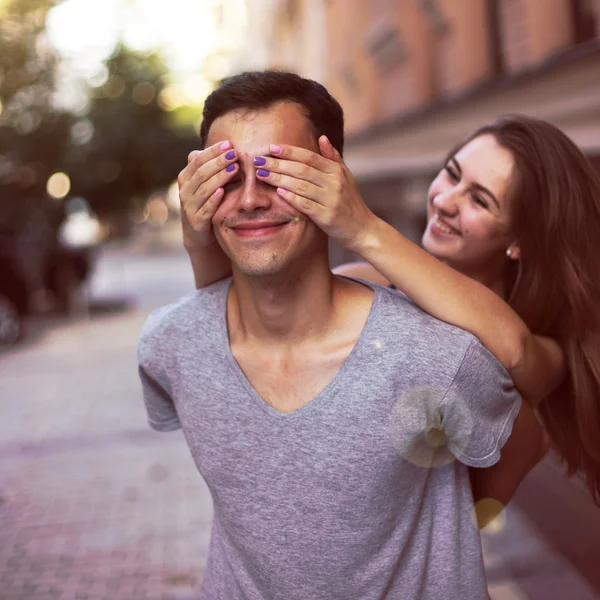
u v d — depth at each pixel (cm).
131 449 522
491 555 332
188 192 117
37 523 402
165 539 377
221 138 115
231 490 122
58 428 580
